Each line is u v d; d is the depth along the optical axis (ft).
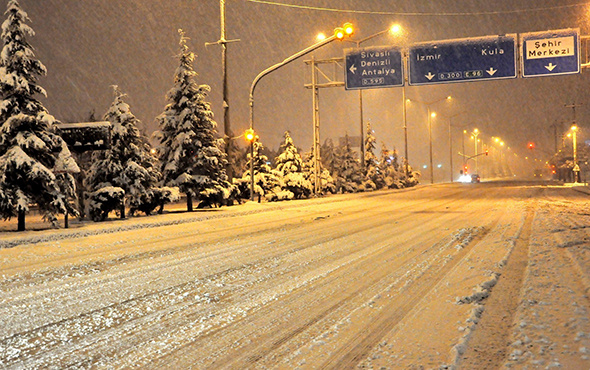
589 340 16.35
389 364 15.76
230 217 81.66
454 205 102.99
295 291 26.78
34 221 85.97
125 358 17.02
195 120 94.48
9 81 59.52
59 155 63.67
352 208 100.83
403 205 107.65
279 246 44.88
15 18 60.85
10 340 18.98
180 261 37.06
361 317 21.40
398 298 24.58
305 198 143.23
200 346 18.16
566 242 39.14
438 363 15.62
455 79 112.16
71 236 54.44
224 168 107.55
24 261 37.70
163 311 23.03
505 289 25.29
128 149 81.00
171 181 94.73
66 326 20.76
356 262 35.58
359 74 118.01
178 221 71.67
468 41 111.24
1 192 57.36
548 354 15.51
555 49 106.93
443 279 28.63
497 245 40.81
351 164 202.80
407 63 115.55
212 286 28.27
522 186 221.46
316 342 18.08
